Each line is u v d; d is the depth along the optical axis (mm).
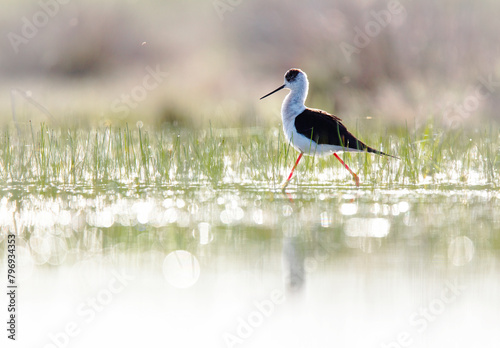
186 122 20578
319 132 12750
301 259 7855
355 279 7203
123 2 27375
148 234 9062
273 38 24656
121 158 13797
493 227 9258
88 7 27078
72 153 13078
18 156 13758
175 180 13078
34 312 6605
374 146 15688
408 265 7598
